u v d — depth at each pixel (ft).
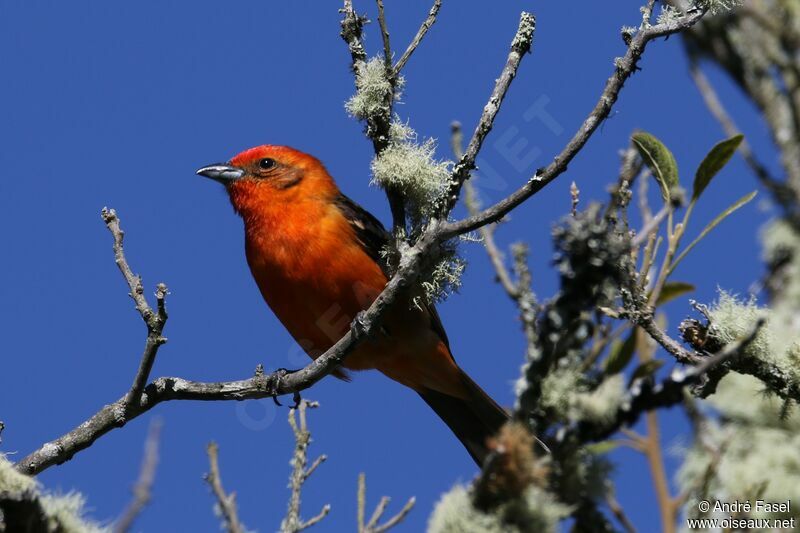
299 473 28.45
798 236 42.52
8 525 19.31
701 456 34.12
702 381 29.30
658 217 30.27
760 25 44.80
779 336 30.12
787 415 32.81
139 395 34.24
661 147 30.91
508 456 17.29
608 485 20.49
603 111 28.71
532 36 30.81
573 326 18.02
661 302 34.37
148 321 33.45
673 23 29.22
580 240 17.07
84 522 20.71
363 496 27.50
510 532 17.22
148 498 23.40
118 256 33.53
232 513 25.71
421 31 35.19
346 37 35.60
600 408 19.19
